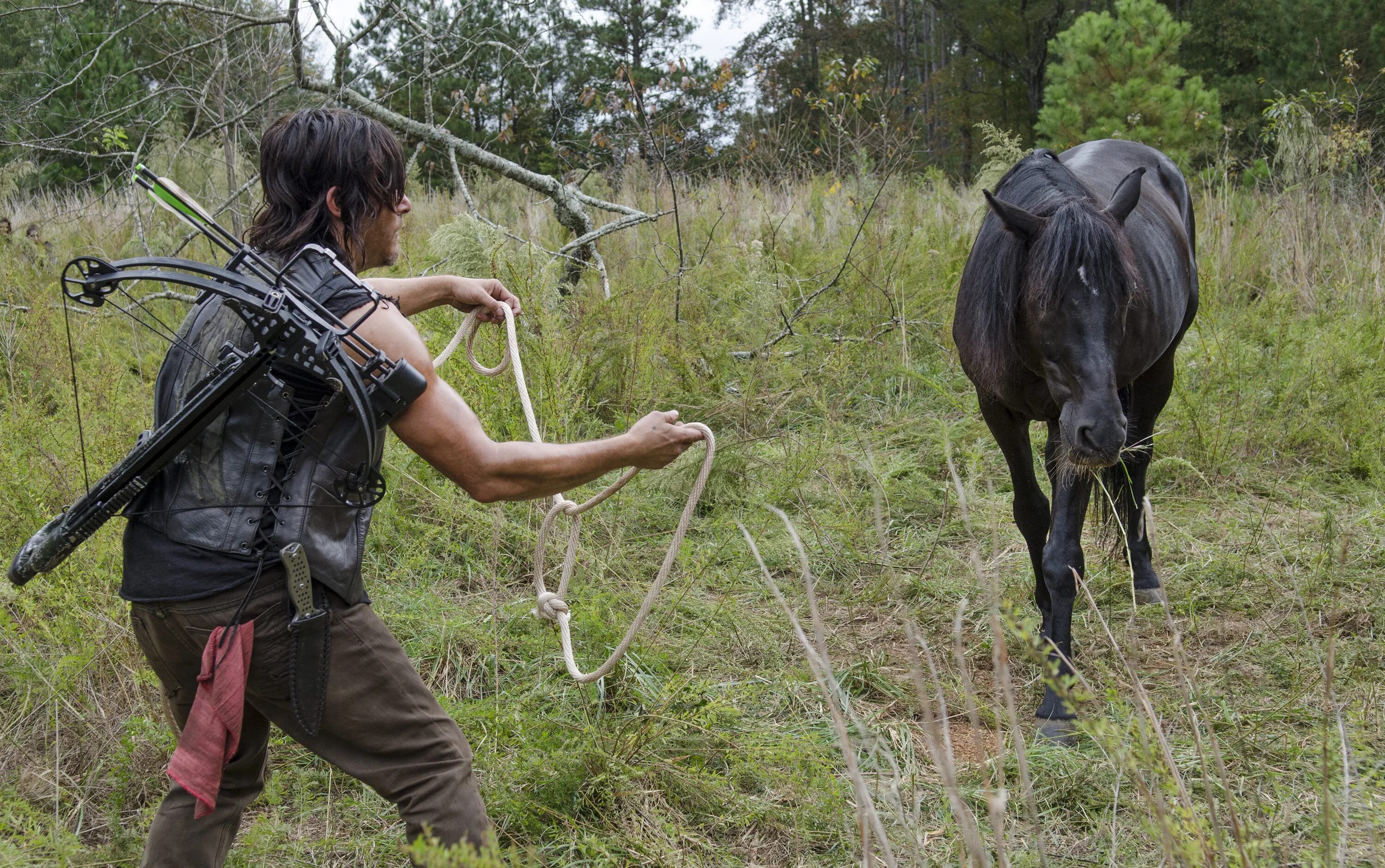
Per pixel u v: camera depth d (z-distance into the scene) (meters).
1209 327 6.05
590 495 4.34
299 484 1.76
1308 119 8.75
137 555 1.80
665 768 2.65
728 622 3.50
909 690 3.20
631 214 6.34
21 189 9.09
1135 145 4.45
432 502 4.08
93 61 6.61
